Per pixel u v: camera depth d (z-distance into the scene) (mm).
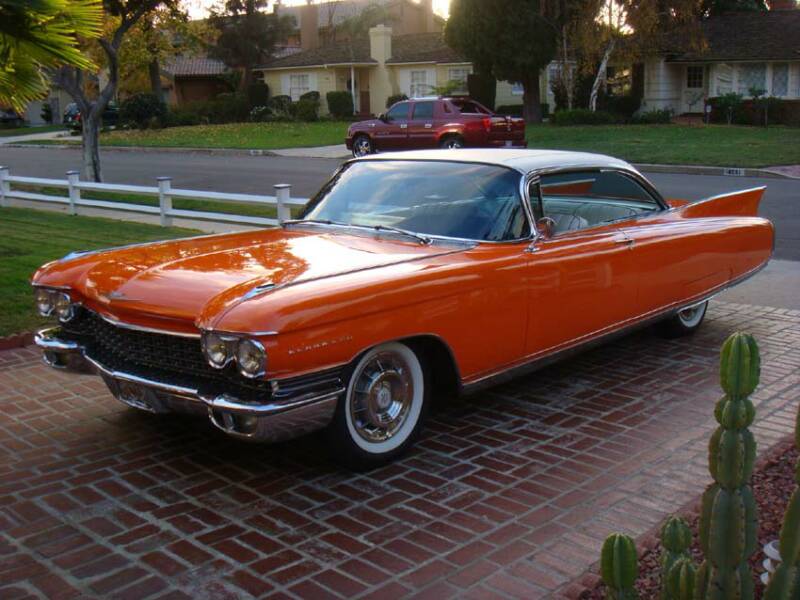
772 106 31312
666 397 5430
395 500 4004
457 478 4242
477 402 5355
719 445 2301
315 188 17312
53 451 4582
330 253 4594
